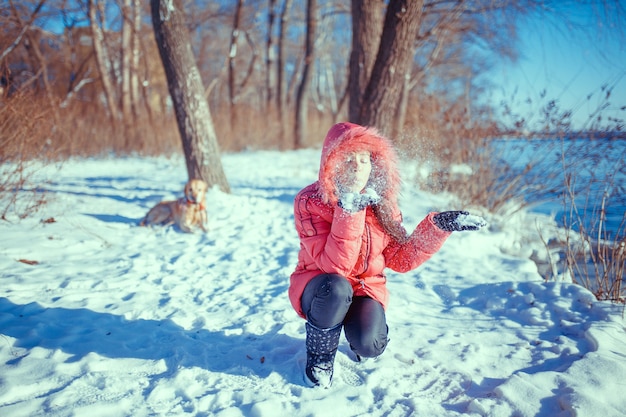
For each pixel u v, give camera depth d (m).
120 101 18.06
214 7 21.47
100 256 4.74
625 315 3.22
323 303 2.21
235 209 6.74
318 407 2.20
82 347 2.79
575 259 4.24
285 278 4.20
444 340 2.96
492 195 7.07
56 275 4.08
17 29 7.72
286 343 2.89
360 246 2.21
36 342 2.85
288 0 20.41
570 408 2.13
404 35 6.61
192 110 7.14
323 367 2.39
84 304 3.46
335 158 2.14
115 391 2.35
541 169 6.74
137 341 2.91
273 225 6.19
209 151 7.29
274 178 10.74
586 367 2.49
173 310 3.44
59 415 2.11
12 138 5.84
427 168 7.23
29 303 3.43
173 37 6.89
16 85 6.16
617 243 4.04
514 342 2.97
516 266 4.66
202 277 4.23
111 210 6.79
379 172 2.30
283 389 2.40
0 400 2.24
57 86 16.20
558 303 3.42
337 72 30.19
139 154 15.79
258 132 19.91
